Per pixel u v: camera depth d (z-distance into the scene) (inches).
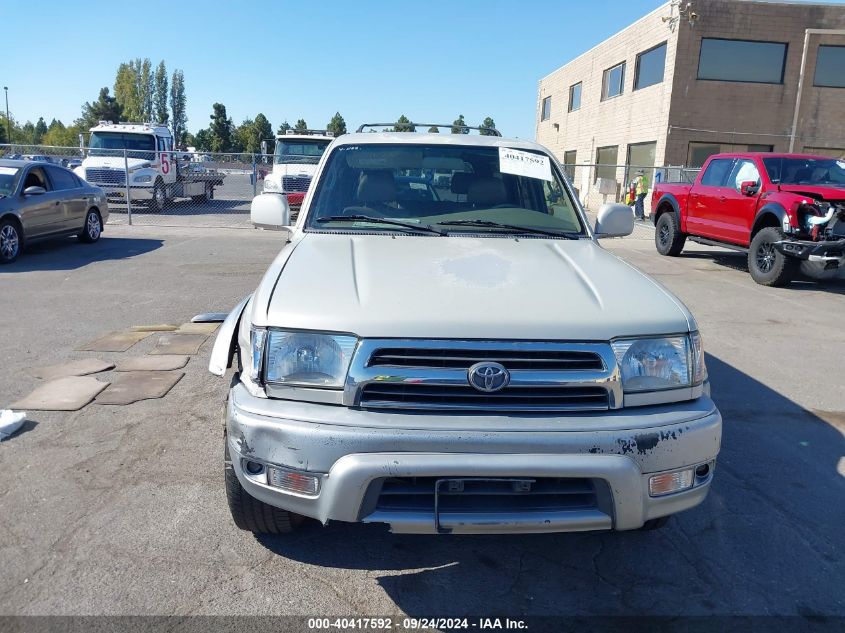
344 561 121.0
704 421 104.7
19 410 183.9
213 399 195.5
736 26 866.1
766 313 331.0
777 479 157.5
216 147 3284.9
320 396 101.0
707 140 898.7
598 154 1149.1
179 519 132.0
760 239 405.1
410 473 95.2
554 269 125.5
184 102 4436.5
